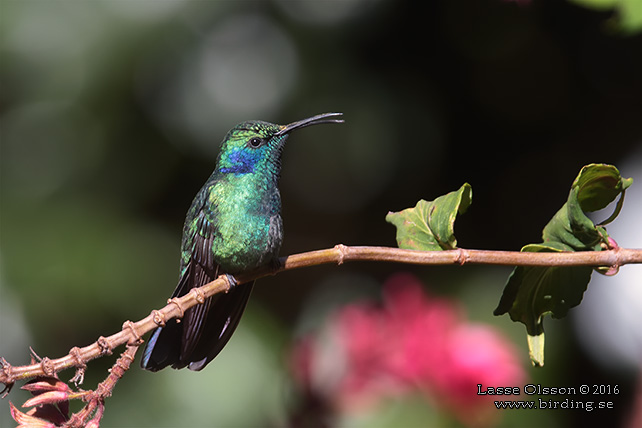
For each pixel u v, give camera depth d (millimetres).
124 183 10914
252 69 11078
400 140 11727
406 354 6273
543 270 4172
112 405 9078
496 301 9656
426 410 6195
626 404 9203
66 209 10484
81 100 10680
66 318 9836
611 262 3984
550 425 8211
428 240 4363
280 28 11078
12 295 9820
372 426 6098
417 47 11586
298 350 6391
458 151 12219
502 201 12430
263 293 12625
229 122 11086
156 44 10695
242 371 9398
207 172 11281
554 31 11672
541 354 4180
